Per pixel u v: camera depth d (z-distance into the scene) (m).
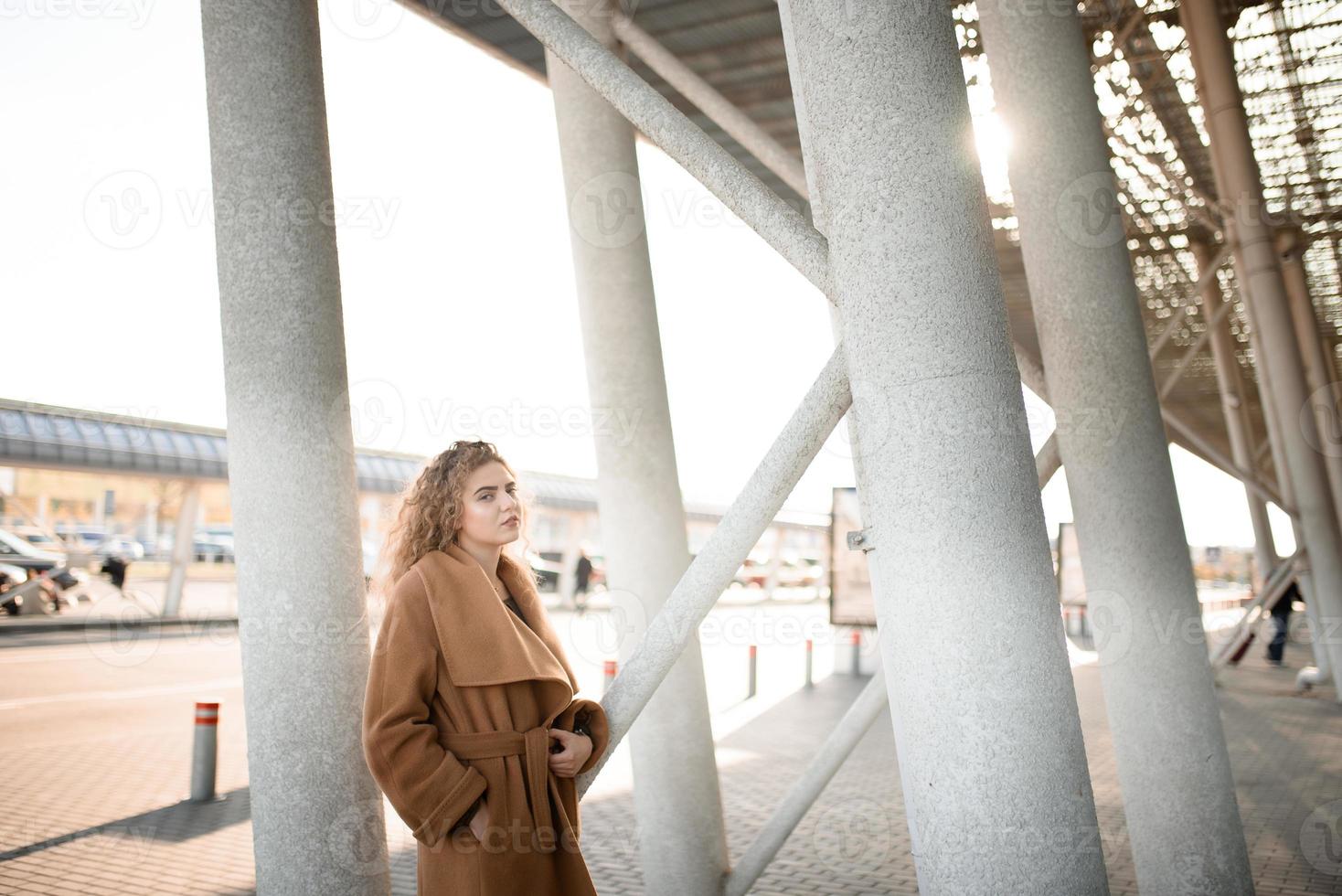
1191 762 3.47
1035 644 2.01
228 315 2.83
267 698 2.72
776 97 8.30
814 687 13.79
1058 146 3.77
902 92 2.11
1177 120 11.45
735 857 5.55
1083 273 3.68
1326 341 23.66
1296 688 12.16
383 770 2.19
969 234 2.10
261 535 2.75
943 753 2.01
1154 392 3.68
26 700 10.81
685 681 4.31
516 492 2.67
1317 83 10.78
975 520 2.01
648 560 4.36
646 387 4.46
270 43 2.88
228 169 2.84
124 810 6.45
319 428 2.82
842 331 2.25
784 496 2.36
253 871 5.16
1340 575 11.80
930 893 2.05
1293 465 12.09
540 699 2.41
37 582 20.48
